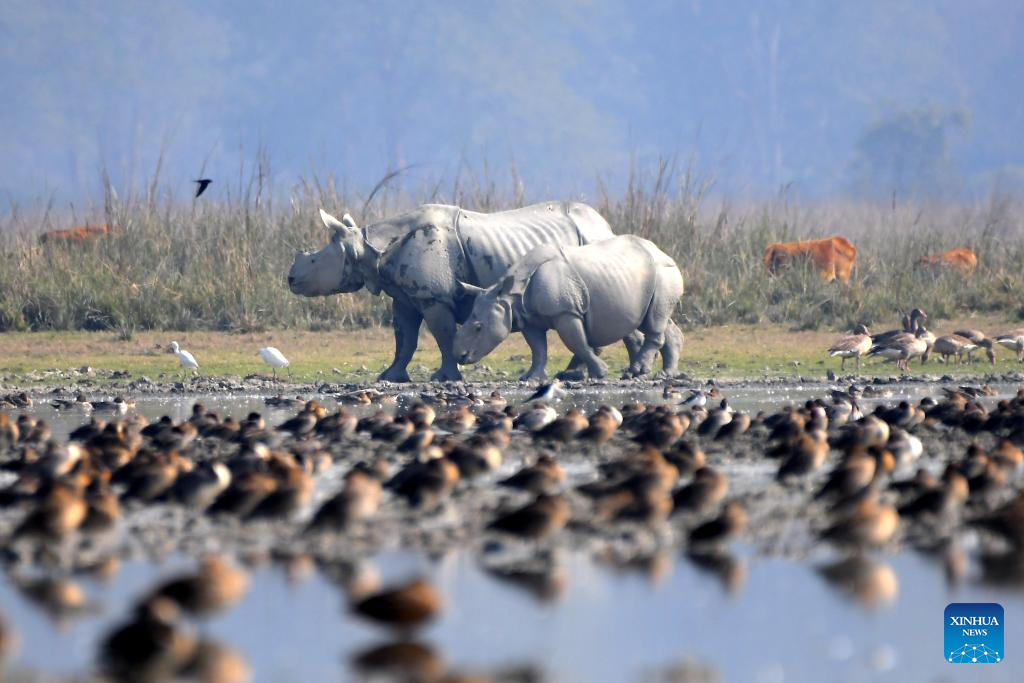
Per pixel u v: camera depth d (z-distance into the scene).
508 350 137.50
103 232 158.12
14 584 47.31
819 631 43.59
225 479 58.25
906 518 54.88
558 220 123.06
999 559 50.66
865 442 70.69
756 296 149.25
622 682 39.69
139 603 43.12
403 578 48.06
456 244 118.69
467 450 63.22
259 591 46.62
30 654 41.12
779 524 54.81
